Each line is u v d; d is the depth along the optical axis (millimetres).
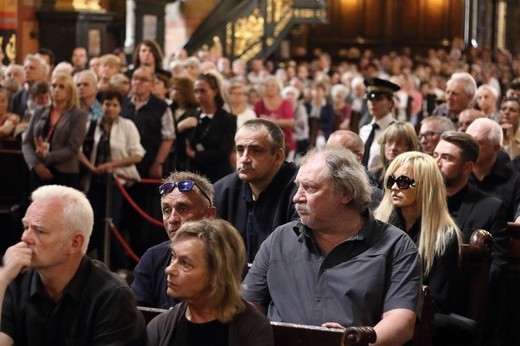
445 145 6984
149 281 5742
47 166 10242
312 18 27172
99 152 10617
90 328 4551
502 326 7555
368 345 4570
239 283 4586
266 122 6633
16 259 4469
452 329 6016
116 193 10594
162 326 4672
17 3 20453
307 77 26062
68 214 4551
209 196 5824
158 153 11156
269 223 6652
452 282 6094
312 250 5316
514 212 8016
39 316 4605
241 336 4543
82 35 20953
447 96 11273
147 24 24609
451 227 6148
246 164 6566
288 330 4730
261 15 26891
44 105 10906
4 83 13859
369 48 39031
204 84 10344
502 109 10570
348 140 8117
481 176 8094
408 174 6164
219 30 26891
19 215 11008
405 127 8508
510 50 41094
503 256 6961
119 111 10703
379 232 5285
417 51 39062
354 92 19188
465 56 34031
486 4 40156
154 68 13875
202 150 10453
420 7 39031
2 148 11734
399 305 5062
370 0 38969
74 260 4598
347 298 5137
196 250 4473
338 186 5168
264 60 26719
